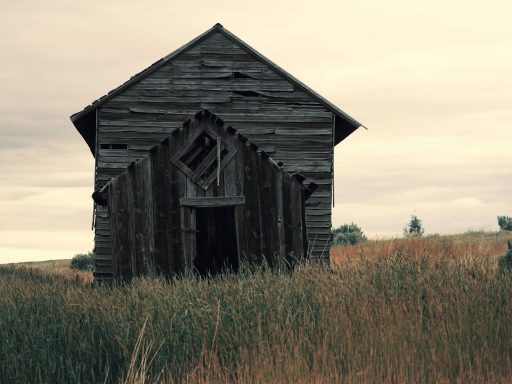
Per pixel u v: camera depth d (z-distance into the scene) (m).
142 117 25.86
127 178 17.58
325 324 8.68
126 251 17.45
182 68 26.22
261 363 7.71
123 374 8.19
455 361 7.59
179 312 9.78
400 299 9.44
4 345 8.64
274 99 26.38
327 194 26.08
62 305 10.66
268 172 17.64
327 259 25.27
